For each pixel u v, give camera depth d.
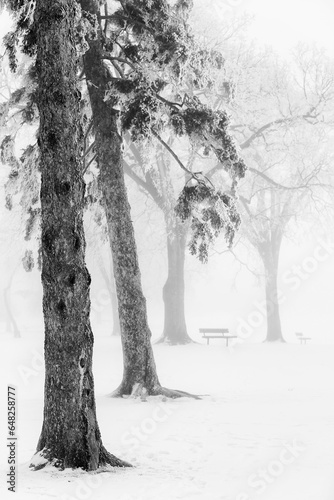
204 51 17.00
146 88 16.03
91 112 17.97
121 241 16.62
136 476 7.70
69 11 8.64
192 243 17.02
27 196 17.83
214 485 7.27
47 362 8.35
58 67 8.48
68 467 8.00
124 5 16.78
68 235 8.30
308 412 13.27
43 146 8.44
